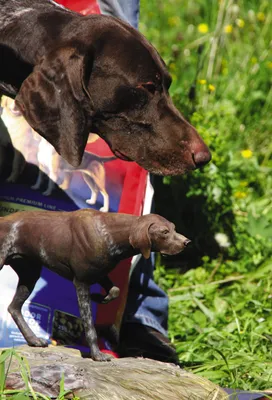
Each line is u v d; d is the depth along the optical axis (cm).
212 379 580
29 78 528
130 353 634
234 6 1096
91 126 540
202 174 820
